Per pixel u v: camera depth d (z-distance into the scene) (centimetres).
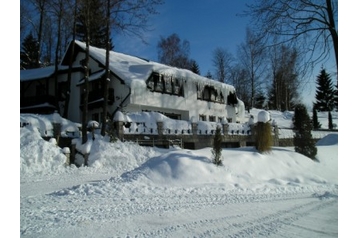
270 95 5372
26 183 935
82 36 2914
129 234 457
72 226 489
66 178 1052
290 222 524
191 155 984
